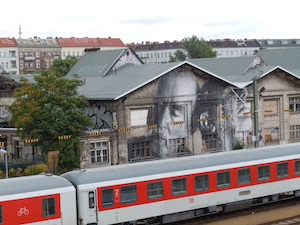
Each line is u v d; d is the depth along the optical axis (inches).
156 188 1021.8
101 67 2208.4
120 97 1614.2
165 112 1737.2
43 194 910.4
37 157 1659.7
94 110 1731.1
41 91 1520.7
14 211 886.4
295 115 2049.7
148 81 1672.0
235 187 1112.8
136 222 1019.9
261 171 1152.2
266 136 1977.1
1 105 2086.6
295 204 1214.3
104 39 6127.0
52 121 1499.8
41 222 908.0
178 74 1754.4
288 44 7003.0
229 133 1877.5
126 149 1658.5
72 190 938.7
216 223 1066.7
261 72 1916.8
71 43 5792.3
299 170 1212.5
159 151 1731.1
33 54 5482.3
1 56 5290.4
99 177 975.0
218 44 6476.4
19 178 945.5
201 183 1071.6
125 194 989.2
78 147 1519.4
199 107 1808.6
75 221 942.4
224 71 2246.6
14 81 2039.9
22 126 1494.8
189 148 1792.6
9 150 1776.6
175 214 1054.4
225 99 1859.0
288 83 2011.6
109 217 971.9
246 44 6609.3
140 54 6491.1
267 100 1978.3
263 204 1223.5
